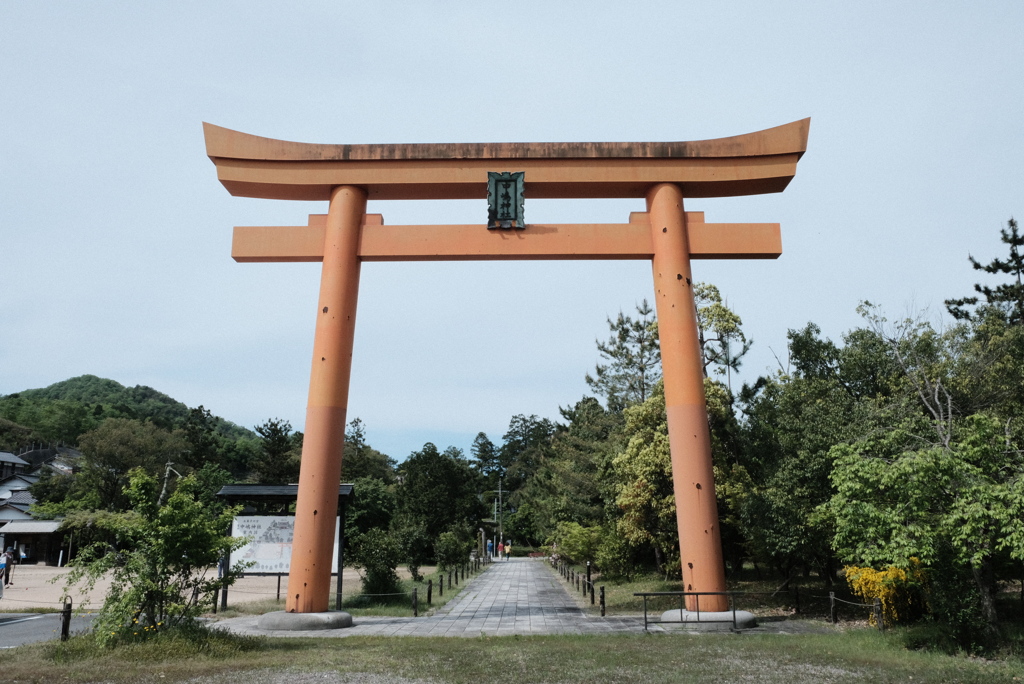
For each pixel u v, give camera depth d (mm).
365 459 71000
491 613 19141
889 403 21938
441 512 46812
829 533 17641
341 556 19266
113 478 54594
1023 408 20906
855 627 15469
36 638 14062
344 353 17734
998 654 11562
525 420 96812
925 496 12062
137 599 11969
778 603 19422
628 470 24328
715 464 21938
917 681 9656
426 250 18469
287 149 18812
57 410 92812
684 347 17391
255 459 63156
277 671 10164
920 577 14211
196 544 12453
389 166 18844
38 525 45344
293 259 18828
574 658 11281
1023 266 28328
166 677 9672
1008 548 12117
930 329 23547
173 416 129750
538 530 55875
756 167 18719
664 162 18719
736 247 18406
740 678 9812
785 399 21453
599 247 18453
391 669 10359
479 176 18719
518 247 18422
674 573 24672
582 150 18703
